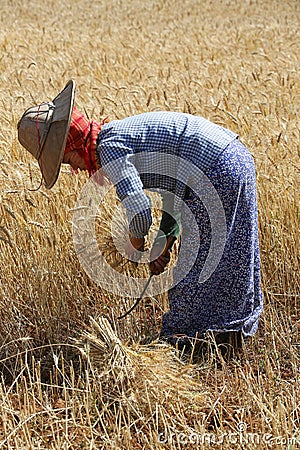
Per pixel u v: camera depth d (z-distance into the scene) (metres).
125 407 7.73
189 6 46.12
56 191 10.70
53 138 7.74
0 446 6.92
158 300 9.95
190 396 7.78
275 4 45.38
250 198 8.29
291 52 24.88
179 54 25.31
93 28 35.44
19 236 9.73
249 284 8.54
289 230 10.64
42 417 7.65
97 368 8.14
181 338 8.77
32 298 9.38
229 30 32.31
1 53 24.67
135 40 29.16
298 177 11.44
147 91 17.25
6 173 10.78
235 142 8.28
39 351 9.20
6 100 15.71
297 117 14.73
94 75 20.66
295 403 7.56
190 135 8.00
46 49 26.45
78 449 7.31
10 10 44.78
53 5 48.06
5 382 8.63
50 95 17.89
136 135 7.92
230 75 20.02
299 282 10.22
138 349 8.21
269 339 9.16
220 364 8.73
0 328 9.30
